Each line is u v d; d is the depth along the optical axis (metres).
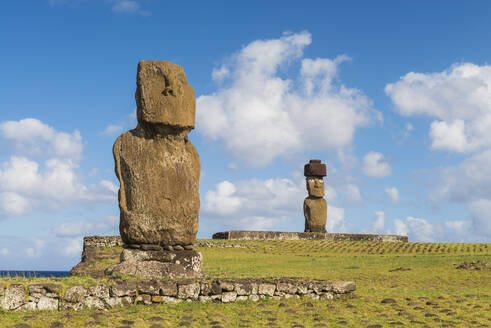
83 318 7.86
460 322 8.92
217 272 17.88
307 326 8.30
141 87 11.36
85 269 18.69
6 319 7.45
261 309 9.35
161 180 11.43
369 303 10.59
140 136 11.57
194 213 11.80
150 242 11.35
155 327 7.66
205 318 8.42
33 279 8.62
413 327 8.49
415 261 23.67
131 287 9.01
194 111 11.99
